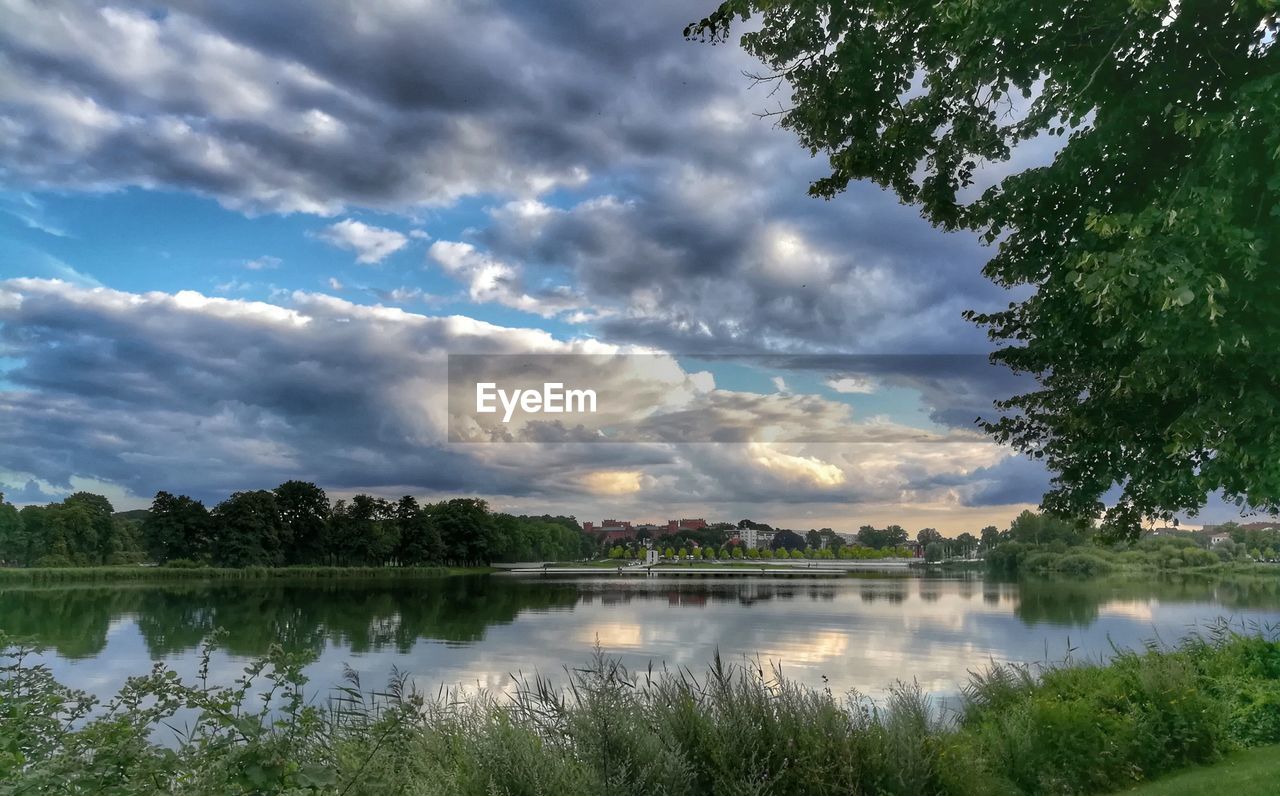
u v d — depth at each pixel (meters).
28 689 5.74
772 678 9.20
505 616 55.84
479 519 158.00
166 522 120.81
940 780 7.62
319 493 137.12
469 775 6.57
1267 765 9.46
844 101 10.04
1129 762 9.62
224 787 4.34
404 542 147.12
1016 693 11.91
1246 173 6.40
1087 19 7.55
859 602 65.25
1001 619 42.91
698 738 7.27
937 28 8.32
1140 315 6.64
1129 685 11.41
